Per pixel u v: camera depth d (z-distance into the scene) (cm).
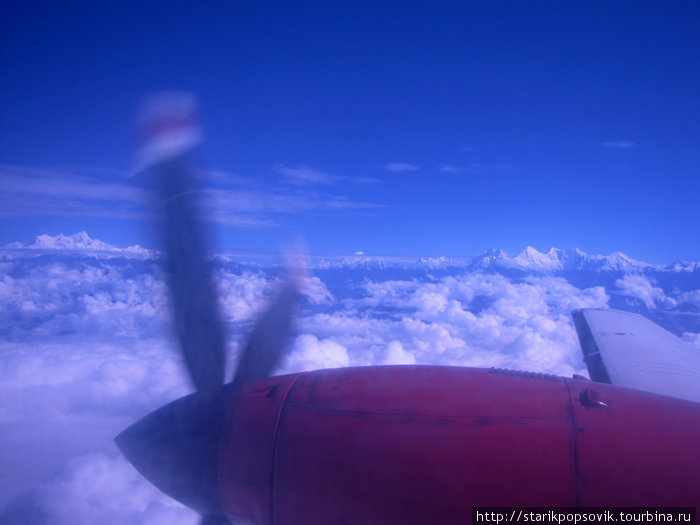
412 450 395
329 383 466
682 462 353
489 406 403
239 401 489
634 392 416
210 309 541
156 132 529
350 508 404
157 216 537
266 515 442
